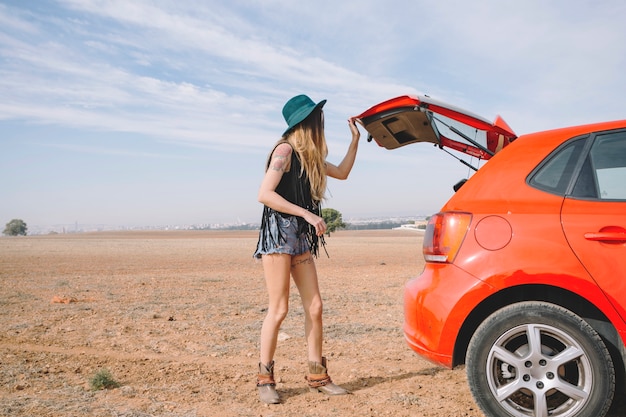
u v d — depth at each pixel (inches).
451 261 131.3
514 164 135.2
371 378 182.2
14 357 203.9
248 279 539.8
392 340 243.9
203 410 147.6
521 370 123.7
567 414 120.9
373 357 212.7
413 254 1200.8
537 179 131.5
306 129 155.3
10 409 144.9
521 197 130.5
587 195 125.3
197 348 227.3
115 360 203.6
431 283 134.2
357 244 2193.7
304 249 159.2
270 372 156.9
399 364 201.6
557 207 126.1
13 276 568.4
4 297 385.1
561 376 123.8
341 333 259.3
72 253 1236.5
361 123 173.2
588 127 132.5
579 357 120.6
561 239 122.6
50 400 153.9
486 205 132.4
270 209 156.0
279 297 156.7
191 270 677.9
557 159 131.6
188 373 186.7
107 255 1135.6
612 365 118.6
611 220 119.7
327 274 602.2
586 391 119.5
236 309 334.6
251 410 148.3
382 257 1045.8
